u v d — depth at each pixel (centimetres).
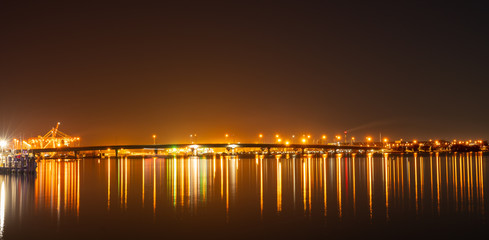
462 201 5288
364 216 4375
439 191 6250
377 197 5644
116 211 4675
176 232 3744
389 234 3672
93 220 4209
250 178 8606
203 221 4159
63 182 7881
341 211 4634
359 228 3872
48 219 4256
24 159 10338
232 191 6331
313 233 3703
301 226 3950
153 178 8750
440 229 3834
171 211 4666
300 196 5759
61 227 3922
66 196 5828
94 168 13200
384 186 6938
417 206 4934
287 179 8331
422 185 7081
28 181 8138
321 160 19375
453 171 10531
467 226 3941
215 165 14650
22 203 5212
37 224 4041
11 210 4731
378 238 3556
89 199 5531
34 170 10006
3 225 4000
